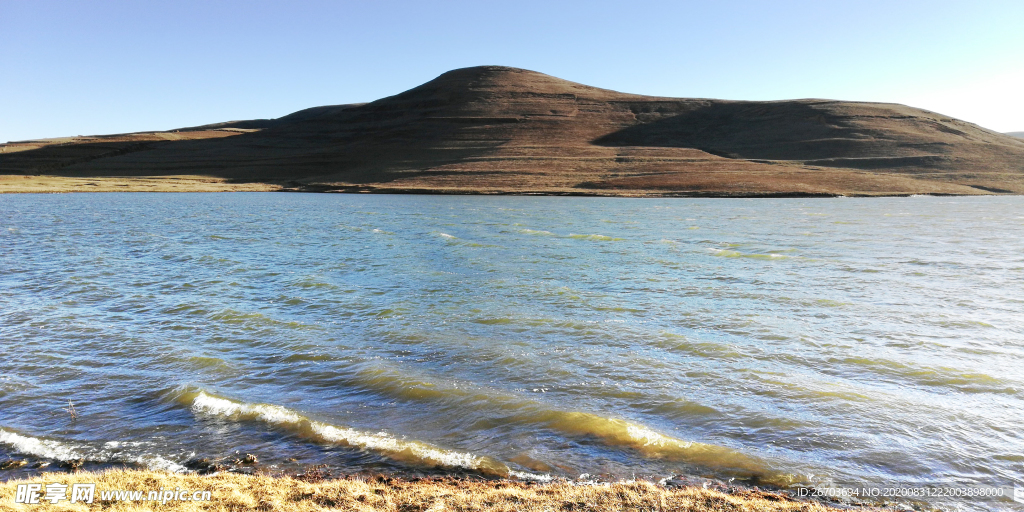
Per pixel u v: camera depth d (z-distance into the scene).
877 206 99.12
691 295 28.95
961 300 27.73
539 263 38.91
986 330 22.52
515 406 15.18
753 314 25.11
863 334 22.00
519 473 11.73
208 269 35.84
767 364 18.58
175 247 45.66
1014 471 11.99
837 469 12.04
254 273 34.50
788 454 12.70
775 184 135.88
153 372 17.72
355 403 15.53
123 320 23.78
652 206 101.00
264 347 20.28
